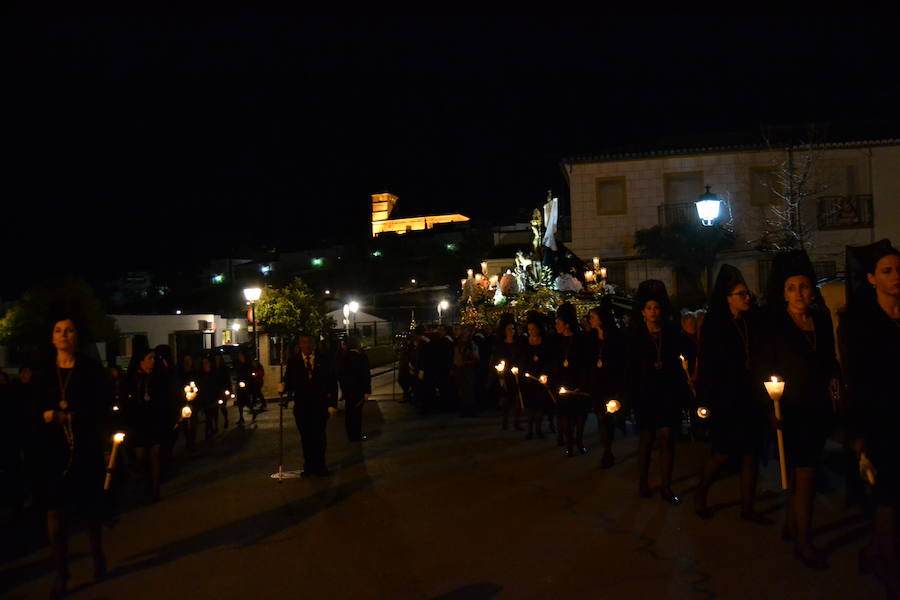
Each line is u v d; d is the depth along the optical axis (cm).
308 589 573
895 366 465
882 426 465
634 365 797
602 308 1025
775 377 569
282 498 918
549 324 1806
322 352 1080
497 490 886
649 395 784
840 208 2994
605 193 3194
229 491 981
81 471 598
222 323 4644
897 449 460
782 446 575
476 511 789
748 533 652
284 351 2841
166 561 669
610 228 3183
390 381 3034
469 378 1683
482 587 554
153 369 961
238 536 743
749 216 3080
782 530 654
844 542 605
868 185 3011
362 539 706
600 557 608
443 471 1030
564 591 535
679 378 787
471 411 1694
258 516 826
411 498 871
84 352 620
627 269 3148
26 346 3088
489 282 2058
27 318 3075
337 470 1094
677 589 526
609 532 680
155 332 4066
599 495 830
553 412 1277
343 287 6234
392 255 6631
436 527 734
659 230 3036
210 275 7400
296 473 1091
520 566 597
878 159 3000
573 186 3209
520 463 1054
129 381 952
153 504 924
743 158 3092
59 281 3181
